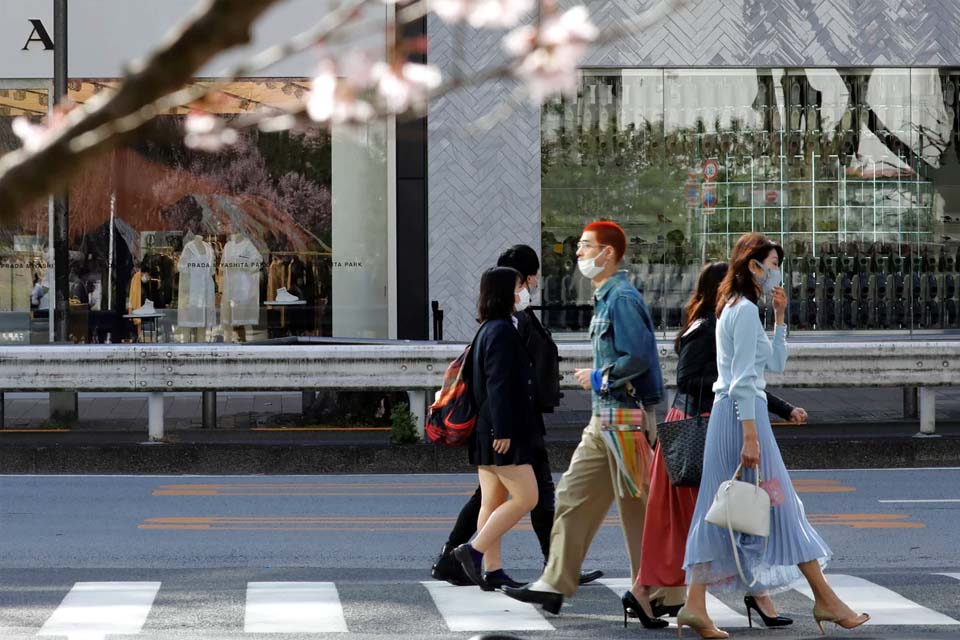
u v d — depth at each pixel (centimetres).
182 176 5784
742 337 2028
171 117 3291
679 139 6122
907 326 6241
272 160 5828
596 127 6050
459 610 2278
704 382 2184
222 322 5828
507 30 5744
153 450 4066
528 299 2553
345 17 553
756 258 2064
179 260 5791
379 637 2088
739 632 2105
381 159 5888
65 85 4709
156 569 2664
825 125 6191
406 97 626
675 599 2191
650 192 6112
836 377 4303
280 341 4803
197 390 4247
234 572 2627
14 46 5791
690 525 2105
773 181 6188
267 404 5228
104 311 5738
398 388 4238
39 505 3447
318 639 2073
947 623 2155
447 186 5916
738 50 6106
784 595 2414
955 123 6228
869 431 4444
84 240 5719
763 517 1995
